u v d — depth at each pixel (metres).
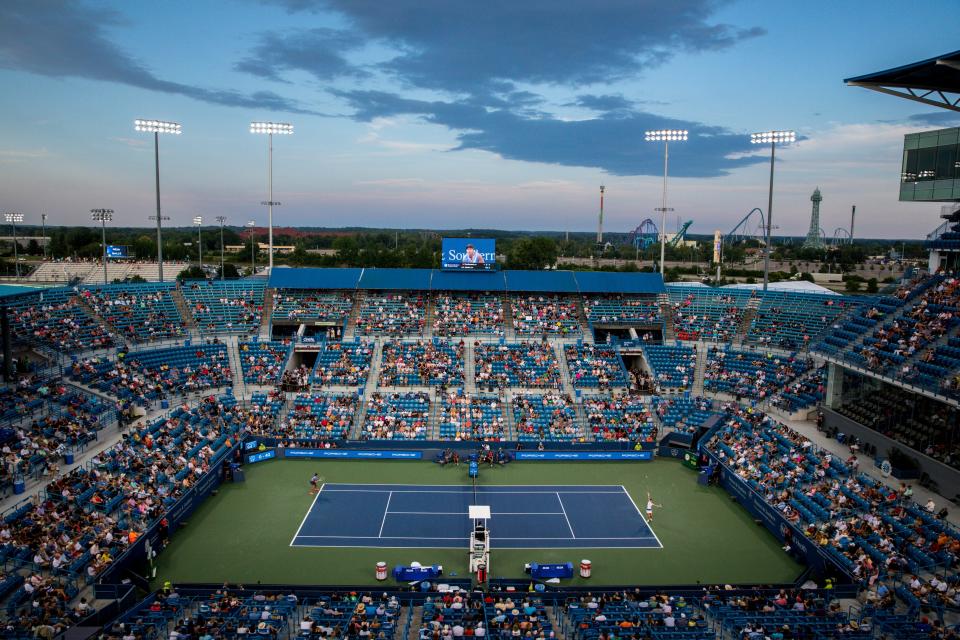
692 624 38.06
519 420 76.81
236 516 57.06
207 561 49.06
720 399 81.56
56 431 58.62
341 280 101.69
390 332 93.94
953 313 65.75
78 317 83.69
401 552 50.94
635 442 73.44
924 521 48.12
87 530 46.44
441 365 86.62
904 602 41.12
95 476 53.06
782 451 63.66
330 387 82.81
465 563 49.22
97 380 70.94
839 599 42.25
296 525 55.41
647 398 82.25
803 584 45.75
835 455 63.47
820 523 51.25
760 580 47.56
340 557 49.97
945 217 82.31
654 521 57.22
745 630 36.22
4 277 144.25
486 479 66.81
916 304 71.56
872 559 45.41
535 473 68.75
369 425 74.69
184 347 84.69
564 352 90.06
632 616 39.31
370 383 83.69
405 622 40.31
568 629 39.56
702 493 63.84
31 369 70.19
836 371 72.06
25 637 34.53
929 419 58.75
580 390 83.88
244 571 47.59
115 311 88.31
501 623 38.34
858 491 53.84
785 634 36.00
